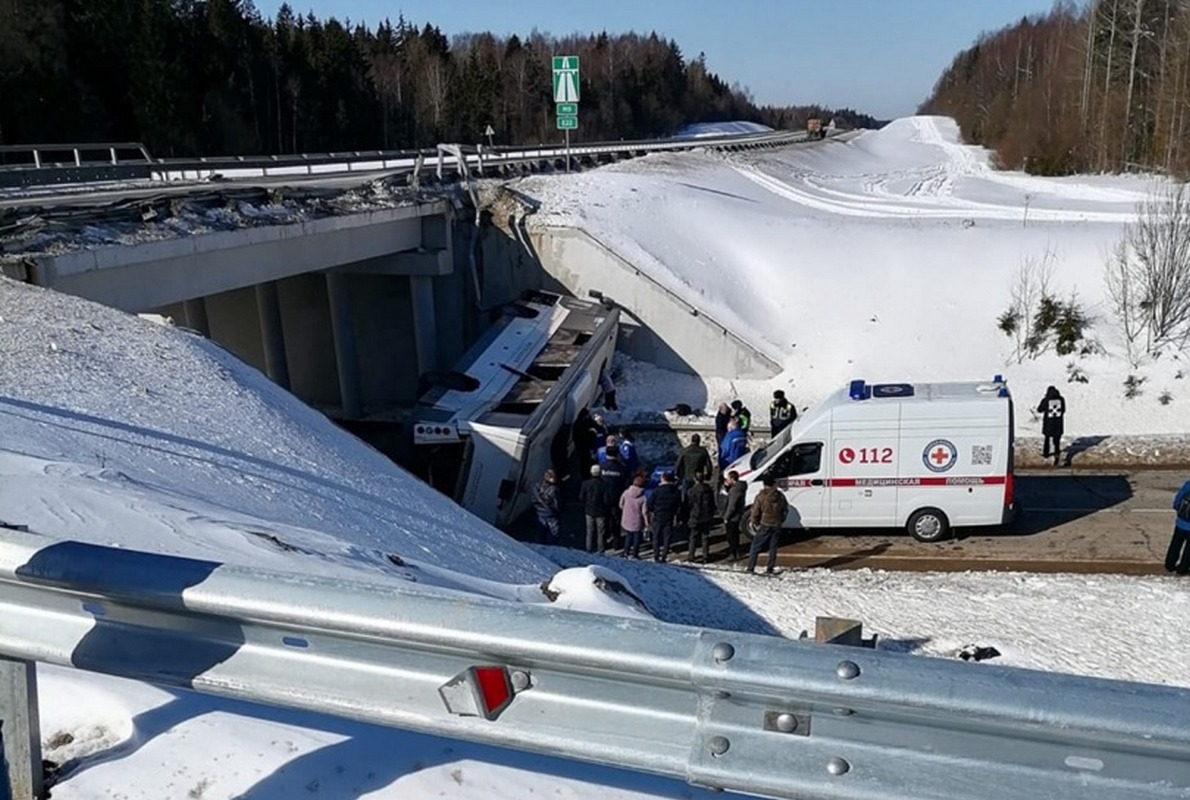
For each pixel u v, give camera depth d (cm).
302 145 8200
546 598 764
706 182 4456
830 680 218
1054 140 7212
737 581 1438
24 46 5678
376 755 315
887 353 2945
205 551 663
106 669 287
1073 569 1627
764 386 2916
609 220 3309
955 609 1286
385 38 11694
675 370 3020
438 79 10169
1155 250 2744
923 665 215
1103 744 205
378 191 2997
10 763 292
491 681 247
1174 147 6016
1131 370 2697
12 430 933
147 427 1096
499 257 3266
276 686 272
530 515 2048
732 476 1750
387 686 264
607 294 3117
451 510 1336
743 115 19475
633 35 16525
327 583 262
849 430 1755
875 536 1816
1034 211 4131
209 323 3509
